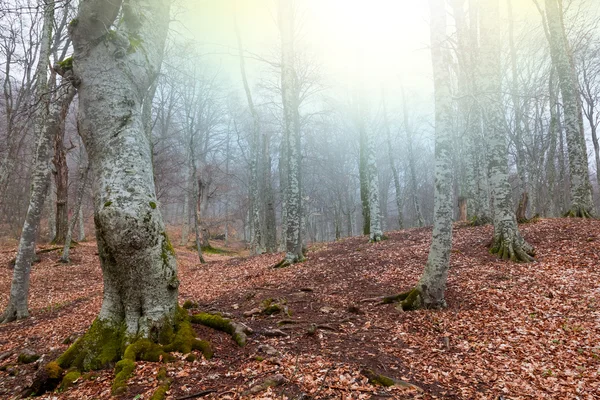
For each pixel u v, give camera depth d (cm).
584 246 962
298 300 827
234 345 523
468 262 1005
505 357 503
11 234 2434
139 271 480
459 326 626
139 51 541
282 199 2298
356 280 990
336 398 377
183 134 3027
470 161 1716
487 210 1515
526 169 2636
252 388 388
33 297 1210
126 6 531
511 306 685
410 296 747
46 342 673
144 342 465
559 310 637
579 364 464
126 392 386
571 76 1327
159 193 2519
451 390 414
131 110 515
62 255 1641
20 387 445
